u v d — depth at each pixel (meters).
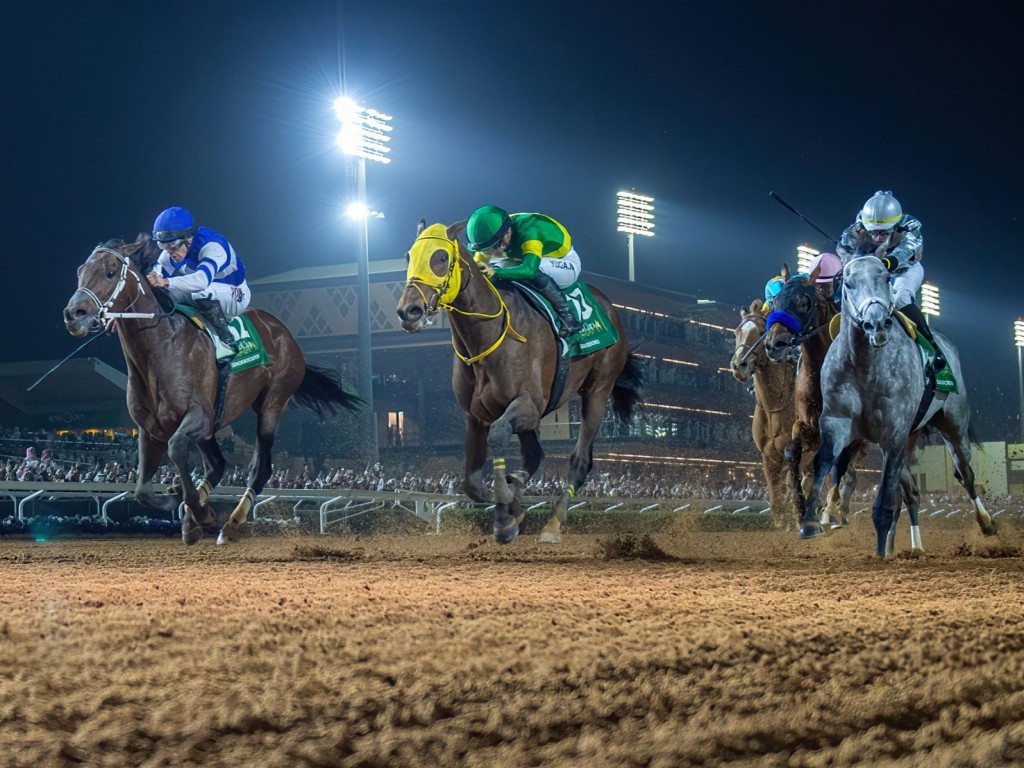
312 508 19.25
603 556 8.13
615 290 39.75
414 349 35.62
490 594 4.33
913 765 1.48
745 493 31.05
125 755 1.60
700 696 2.04
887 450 7.33
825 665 2.42
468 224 8.10
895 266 7.30
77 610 3.70
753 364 10.24
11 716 1.86
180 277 8.52
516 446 35.44
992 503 35.50
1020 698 1.94
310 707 1.94
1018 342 51.31
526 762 1.54
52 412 27.62
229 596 4.27
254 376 9.26
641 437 39.19
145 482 8.80
